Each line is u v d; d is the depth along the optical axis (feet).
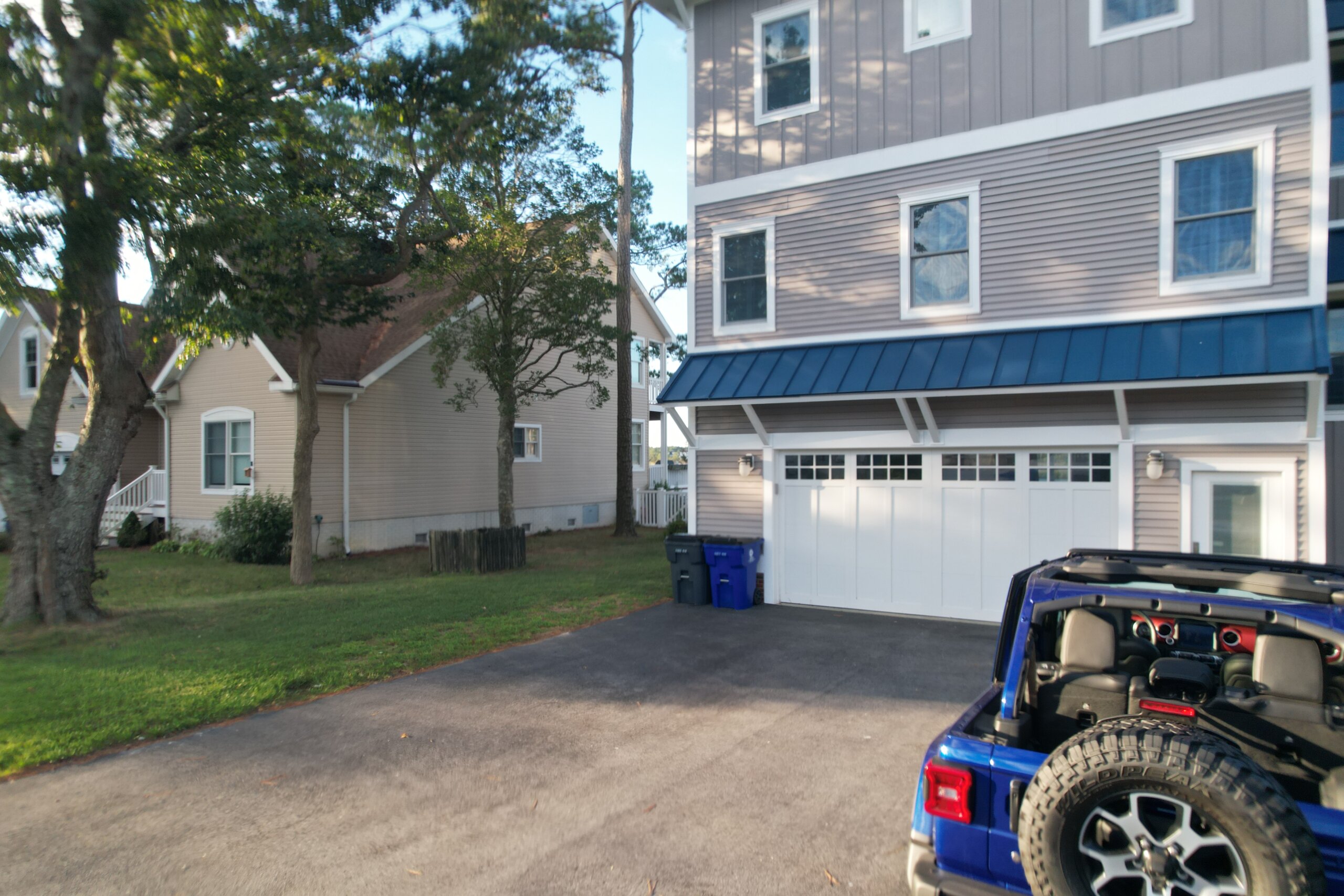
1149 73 31.63
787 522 38.96
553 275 56.85
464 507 70.59
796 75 39.50
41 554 33.01
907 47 36.50
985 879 10.85
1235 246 30.22
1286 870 8.50
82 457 34.30
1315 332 27.25
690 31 42.09
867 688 25.39
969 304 34.83
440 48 41.73
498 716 22.79
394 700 24.29
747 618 35.73
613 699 24.40
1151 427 30.81
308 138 40.70
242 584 47.09
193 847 15.28
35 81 30.04
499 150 49.73
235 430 64.08
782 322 39.27
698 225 41.81
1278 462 28.73
